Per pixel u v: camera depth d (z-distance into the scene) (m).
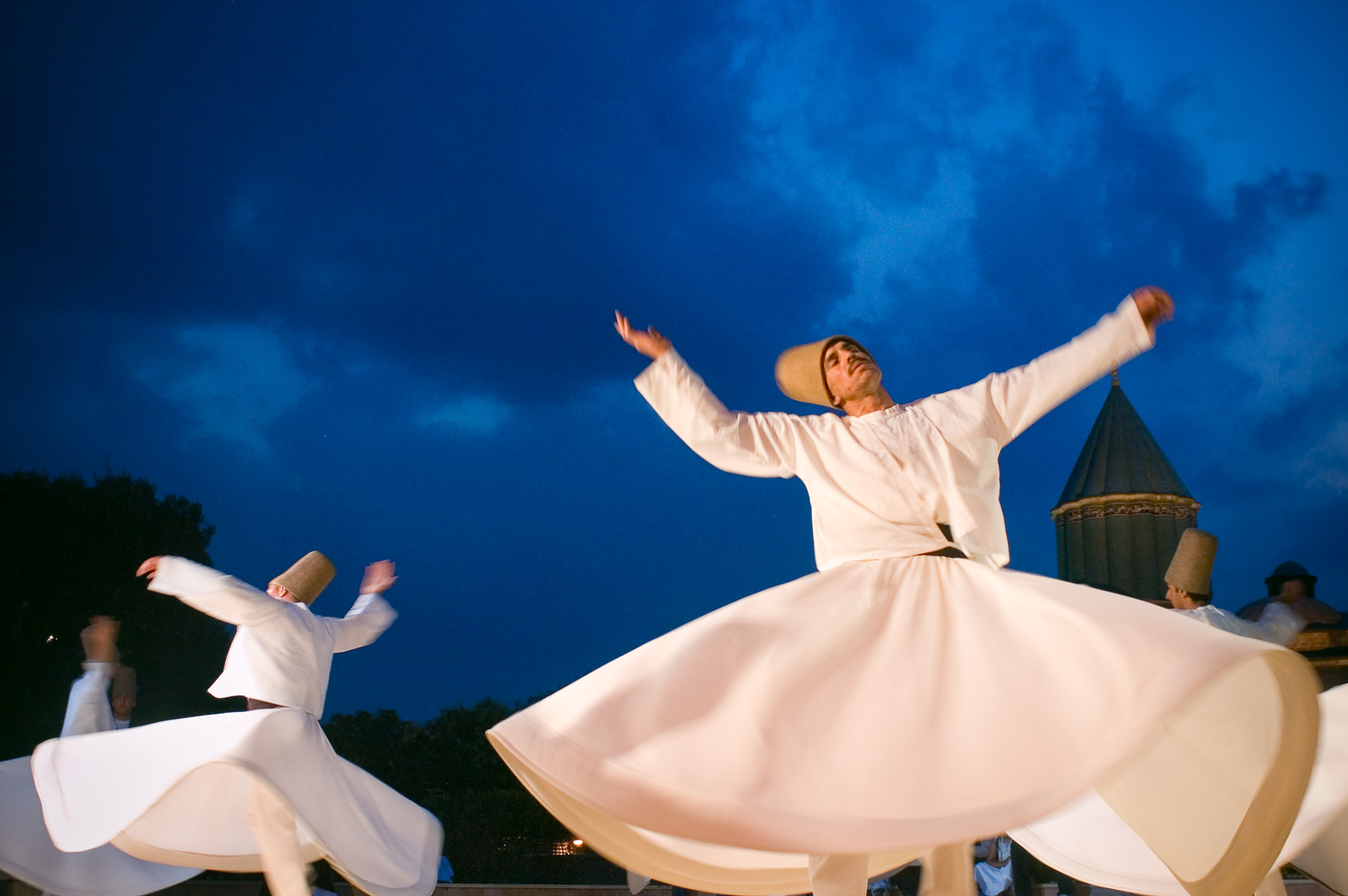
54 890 5.33
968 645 2.49
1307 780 2.41
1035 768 2.15
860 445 3.08
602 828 2.76
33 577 16.92
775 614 2.66
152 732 4.85
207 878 8.77
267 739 4.71
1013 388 3.12
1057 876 6.09
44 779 4.76
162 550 18.08
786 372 3.52
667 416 3.14
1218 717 2.56
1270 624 5.10
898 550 2.89
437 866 5.39
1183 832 2.73
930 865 2.84
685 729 2.45
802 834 2.20
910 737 2.31
